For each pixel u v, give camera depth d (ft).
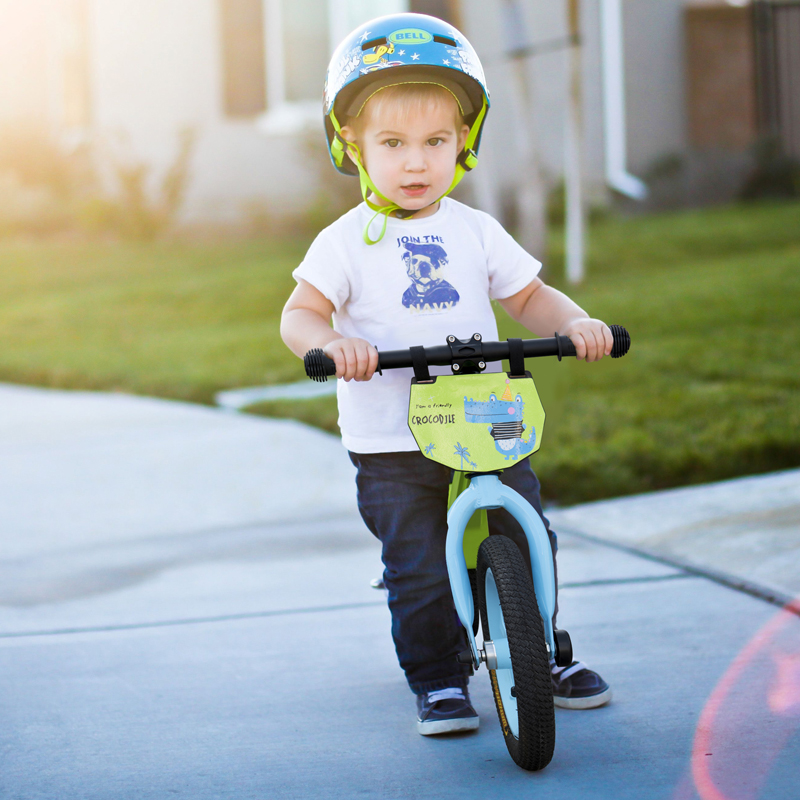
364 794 10.02
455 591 10.25
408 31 11.21
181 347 41.50
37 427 31.42
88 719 12.12
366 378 10.27
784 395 26.23
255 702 12.48
